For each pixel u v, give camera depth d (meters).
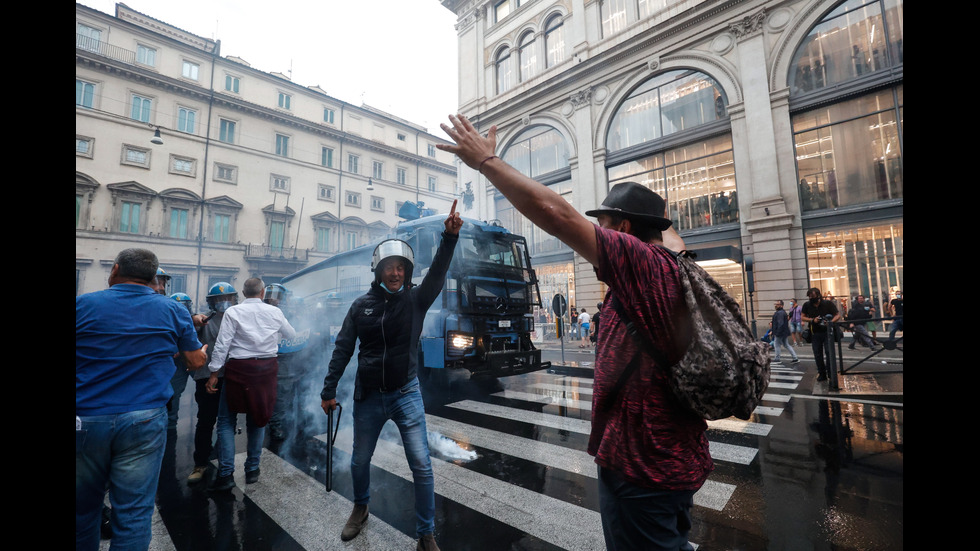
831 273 12.92
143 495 2.13
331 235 34.12
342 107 36.53
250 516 3.13
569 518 3.02
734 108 14.53
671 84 16.59
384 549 2.69
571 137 19.25
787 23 13.83
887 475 3.54
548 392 7.38
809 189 13.44
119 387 2.10
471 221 7.17
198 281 27.48
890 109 12.36
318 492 3.54
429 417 5.74
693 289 1.24
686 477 1.25
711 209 15.42
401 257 2.84
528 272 7.97
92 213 24.56
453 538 2.78
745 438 4.60
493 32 23.38
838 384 6.91
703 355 1.14
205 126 28.92
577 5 19.48
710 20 15.30
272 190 31.48
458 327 6.47
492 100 22.98
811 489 3.33
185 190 27.42
